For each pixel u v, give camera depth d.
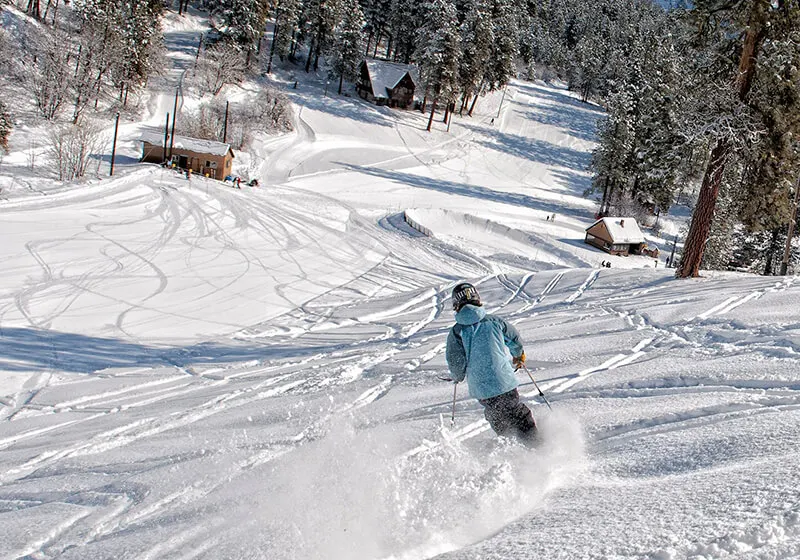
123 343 19.69
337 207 51.06
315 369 11.89
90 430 8.98
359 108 87.75
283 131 74.62
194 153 55.66
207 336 21.22
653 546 2.31
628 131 59.31
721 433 3.87
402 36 106.75
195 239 36.88
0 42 62.06
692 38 17.14
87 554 3.78
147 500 4.76
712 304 11.61
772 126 16.42
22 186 42.97
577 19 166.75
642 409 5.10
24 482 6.32
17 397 13.73
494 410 4.47
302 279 31.66
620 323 11.41
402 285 32.62
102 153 55.31
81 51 64.69
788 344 7.42
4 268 27.09
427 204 56.25
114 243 33.59
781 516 2.30
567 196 72.25
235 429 7.29
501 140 91.38
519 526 2.96
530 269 39.44
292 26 87.81
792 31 15.78
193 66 80.88
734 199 18.06
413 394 7.76
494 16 98.94
